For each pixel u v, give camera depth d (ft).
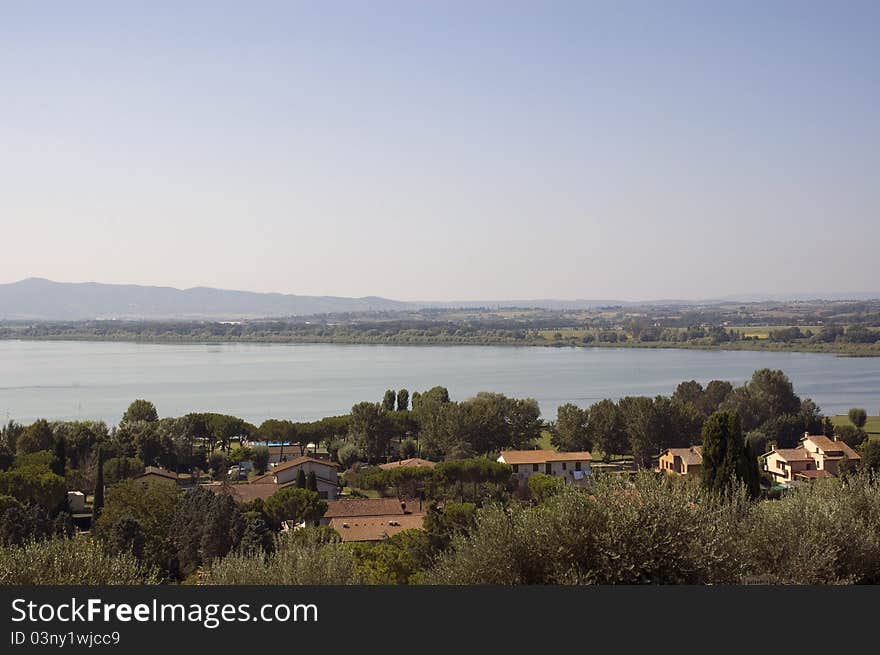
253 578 80.48
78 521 253.85
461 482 276.82
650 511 69.46
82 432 347.15
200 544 191.52
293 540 91.40
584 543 69.87
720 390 459.32
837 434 372.17
